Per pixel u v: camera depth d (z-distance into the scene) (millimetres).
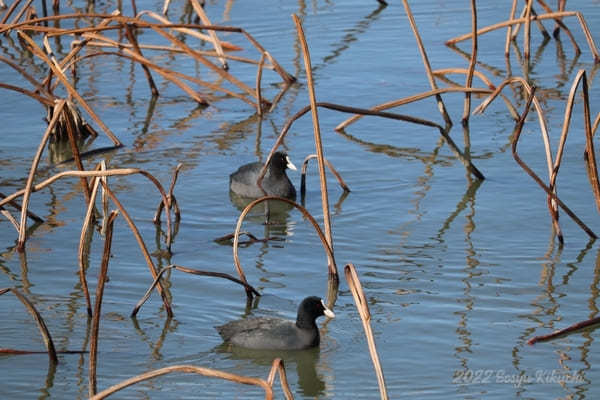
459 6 30734
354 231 16766
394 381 11844
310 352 12695
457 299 14047
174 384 11836
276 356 12656
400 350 12609
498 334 12961
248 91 23250
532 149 20328
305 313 12797
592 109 22297
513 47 27484
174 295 14297
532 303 13883
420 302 13969
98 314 10227
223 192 18719
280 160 18484
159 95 24812
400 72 25438
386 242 16219
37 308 13805
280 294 14367
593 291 14242
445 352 12508
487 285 14477
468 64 25891
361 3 31578
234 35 28812
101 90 25141
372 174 19469
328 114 23078
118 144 21219
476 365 12156
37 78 25547
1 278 14891
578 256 15445
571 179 18562
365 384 11805
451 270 15031
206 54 24297
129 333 13086
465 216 17219
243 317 13602
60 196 18484
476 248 15859
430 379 11844
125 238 16531
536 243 16000
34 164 15531
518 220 16953
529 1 25078
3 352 12430
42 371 12031
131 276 14992
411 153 20594
